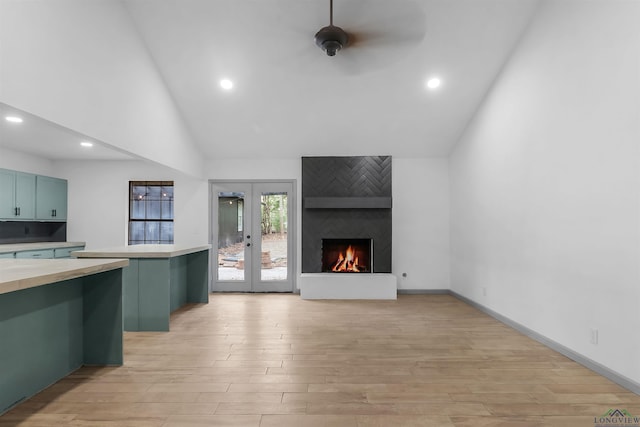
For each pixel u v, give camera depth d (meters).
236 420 2.17
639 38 2.52
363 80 4.75
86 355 3.05
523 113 4.00
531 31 3.85
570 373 2.88
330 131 5.75
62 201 6.35
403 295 6.19
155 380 2.74
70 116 2.94
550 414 2.25
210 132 5.75
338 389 2.59
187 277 5.55
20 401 2.39
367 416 2.22
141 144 4.13
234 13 3.87
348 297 5.87
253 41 4.17
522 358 3.21
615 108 2.72
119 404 2.37
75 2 3.00
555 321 3.45
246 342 3.65
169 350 3.41
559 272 3.38
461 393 2.53
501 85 4.49
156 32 4.08
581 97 3.09
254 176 6.39
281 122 5.54
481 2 3.72
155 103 4.48
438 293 6.33
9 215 5.42
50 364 2.67
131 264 4.05
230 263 6.48
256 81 4.75
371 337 3.83
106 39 3.45
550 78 3.52
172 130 5.01
